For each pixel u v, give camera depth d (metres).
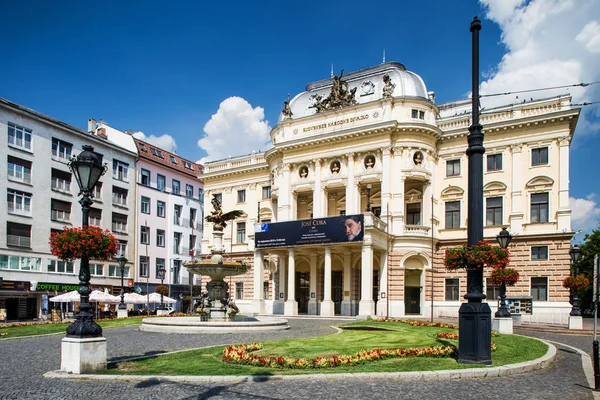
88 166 14.66
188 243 77.19
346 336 22.58
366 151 47.97
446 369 13.47
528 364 14.55
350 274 47.94
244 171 61.53
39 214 53.50
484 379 12.97
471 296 14.78
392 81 50.78
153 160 71.62
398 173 46.91
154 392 11.12
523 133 45.16
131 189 66.81
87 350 13.41
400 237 45.84
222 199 63.69
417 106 47.91
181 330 25.64
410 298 46.94
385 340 20.69
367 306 41.03
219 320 28.91
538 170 44.22
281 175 53.09
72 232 14.30
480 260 14.69
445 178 48.44
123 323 33.38
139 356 16.45
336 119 50.62
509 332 25.98
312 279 49.94
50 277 53.72
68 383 12.11
